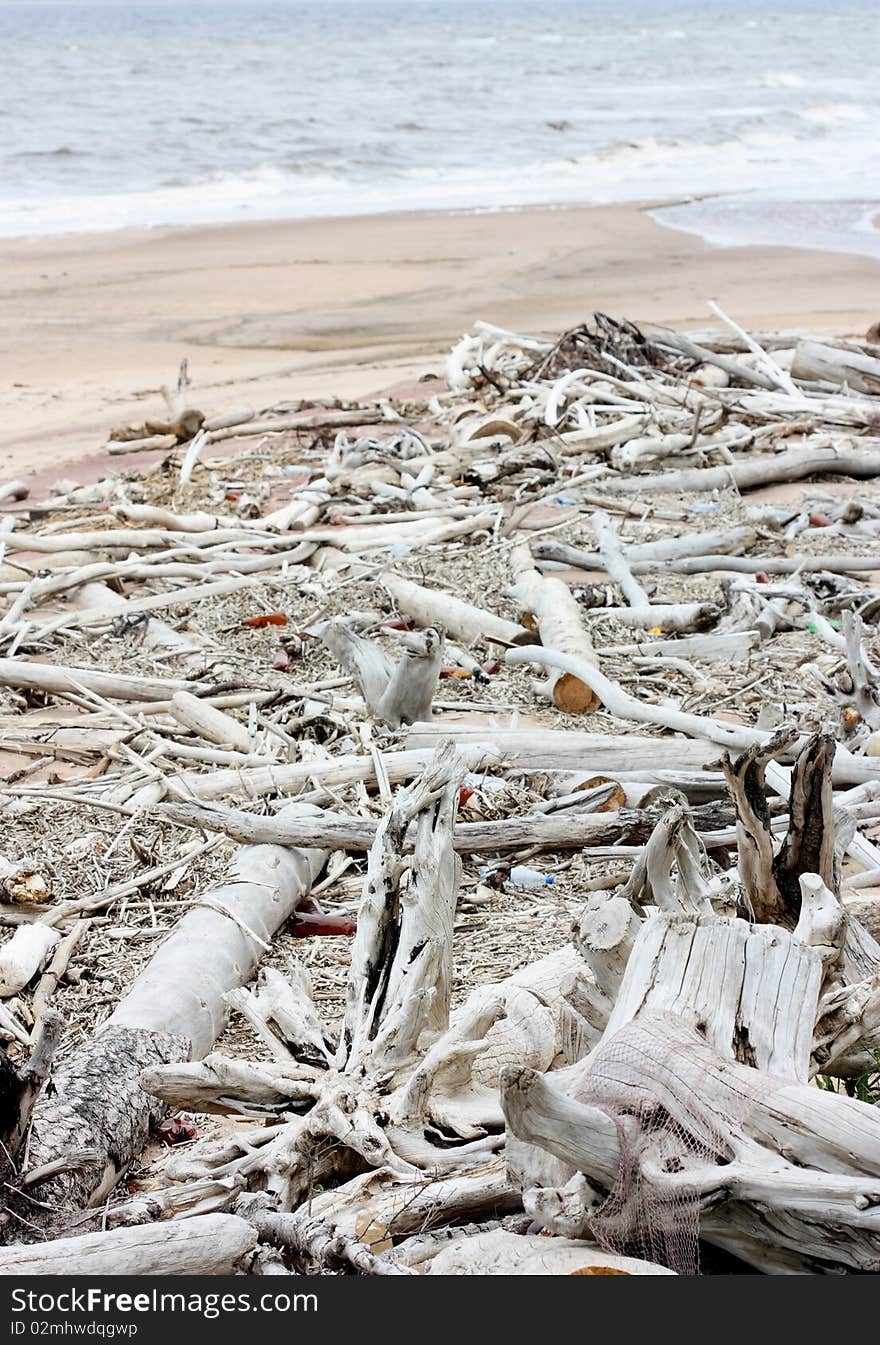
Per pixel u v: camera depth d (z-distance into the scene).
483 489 12.46
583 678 7.44
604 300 23.86
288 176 40.91
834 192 40.78
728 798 6.20
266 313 23.03
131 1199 3.70
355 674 7.38
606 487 12.47
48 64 76.06
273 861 5.68
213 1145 3.88
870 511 11.66
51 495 12.84
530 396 15.45
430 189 40.09
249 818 5.78
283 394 17.28
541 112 59.09
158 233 31.11
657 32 123.69
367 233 31.39
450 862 4.25
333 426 15.28
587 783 6.45
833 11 180.62
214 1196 3.53
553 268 27.19
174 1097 3.85
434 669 7.09
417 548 10.66
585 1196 3.15
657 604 9.26
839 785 6.53
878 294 24.23
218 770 6.75
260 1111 3.85
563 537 10.97
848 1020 3.57
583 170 45.34
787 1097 3.11
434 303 23.77
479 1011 3.83
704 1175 2.99
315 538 10.61
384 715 7.19
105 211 34.53
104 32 116.38
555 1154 3.11
